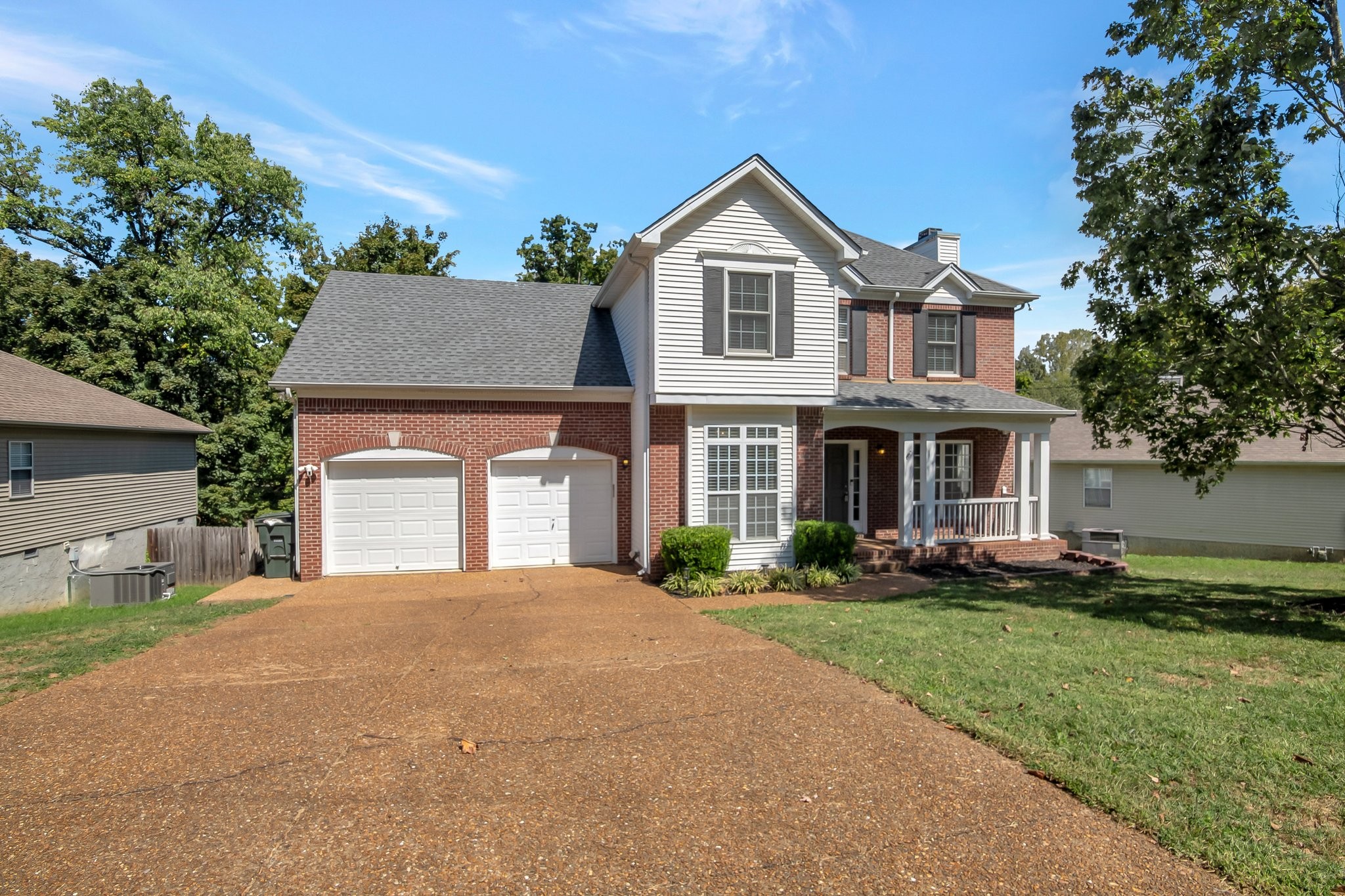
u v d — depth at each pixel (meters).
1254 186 9.86
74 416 14.38
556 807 4.28
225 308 24.44
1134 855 3.76
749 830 4.01
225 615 10.09
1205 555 20.75
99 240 26.98
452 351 14.55
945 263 18.73
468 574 13.52
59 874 3.59
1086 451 22.91
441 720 5.72
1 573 12.61
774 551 13.38
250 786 4.56
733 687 6.50
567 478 14.41
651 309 12.63
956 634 8.45
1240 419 10.98
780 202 13.14
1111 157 10.88
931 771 4.73
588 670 7.12
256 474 25.56
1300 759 4.78
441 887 3.49
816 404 13.38
